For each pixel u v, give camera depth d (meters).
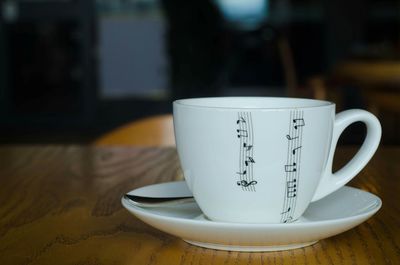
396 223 0.51
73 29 5.23
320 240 0.46
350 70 2.75
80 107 5.23
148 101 5.61
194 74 5.28
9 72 5.16
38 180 0.69
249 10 5.43
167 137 1.08
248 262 0.42
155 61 5.55
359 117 0.49
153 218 0.44
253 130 0.44
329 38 5.56
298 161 0.45
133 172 0.73
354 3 5.52
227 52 5.37
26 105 5.18
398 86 2.35
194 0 5.20
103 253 0.44
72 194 0.62
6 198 0.60
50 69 5.21
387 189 0.64
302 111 0.44
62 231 0.49
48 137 4.68
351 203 0.50
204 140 0.45
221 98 0.52
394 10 5.48
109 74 5.60
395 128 2.91
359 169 0.50
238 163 0.44
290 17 5.54
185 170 0.47
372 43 5.53
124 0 5.54
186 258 0.43
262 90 5.42
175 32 5.27
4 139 4.58
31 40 5.19
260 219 0.46
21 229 0.50
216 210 0.46
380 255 0.43
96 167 0.76
